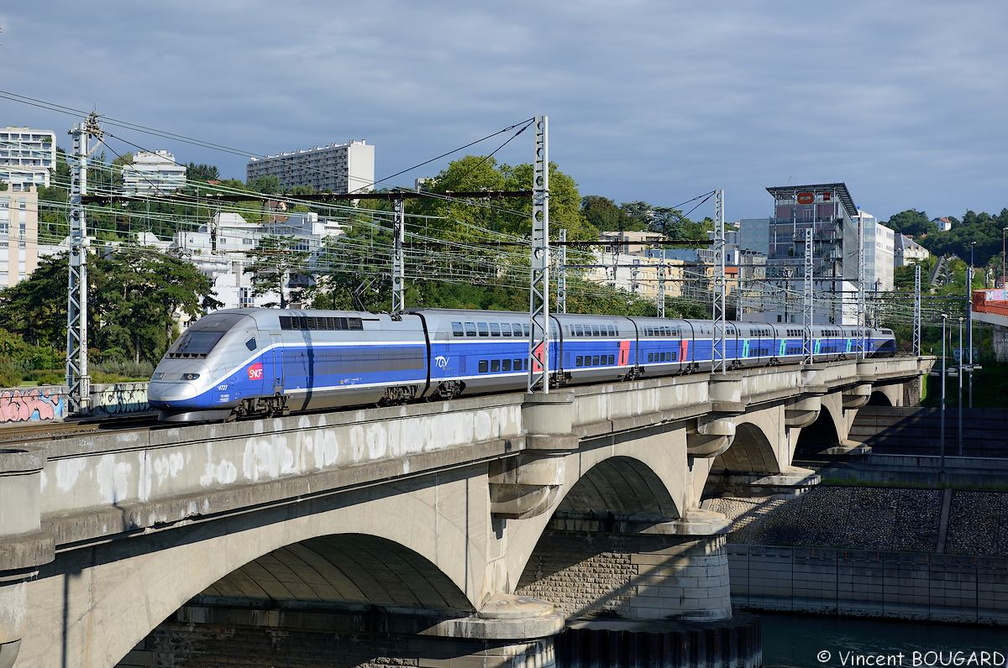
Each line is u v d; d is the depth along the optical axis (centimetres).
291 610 4306
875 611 8488
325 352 4209
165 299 10244
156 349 9900
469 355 5278
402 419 3375
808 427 11481
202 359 3659
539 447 4134
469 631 4125
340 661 4259
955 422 12275
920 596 8419
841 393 11369
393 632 4222
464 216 11525
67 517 2127
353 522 3231
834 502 9419
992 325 17338
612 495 6519
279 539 2884
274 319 3984
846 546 9069
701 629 6456
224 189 5572
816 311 17262
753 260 18650
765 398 7606
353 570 3956
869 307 16625
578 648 6372
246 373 3772
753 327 10000
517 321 5828
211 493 2495
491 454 3859
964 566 8362
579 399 4631
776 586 8750
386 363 4628
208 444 2538
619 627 6544
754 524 9362
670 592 6675
